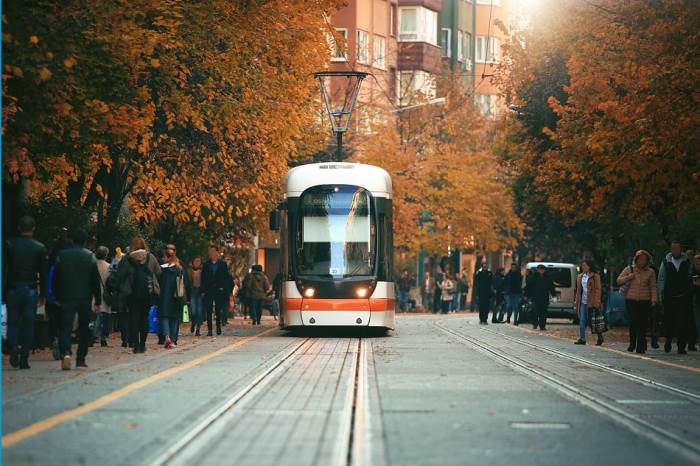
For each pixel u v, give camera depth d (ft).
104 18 143.43
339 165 202.49
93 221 207.31
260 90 202.69
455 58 567.18
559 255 437.17
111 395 95.14
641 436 76.38
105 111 142.51
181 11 188.03
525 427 79.66
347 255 197.26
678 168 183.11
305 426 77.87
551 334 227.61
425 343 181.37
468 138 448.65
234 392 98.68
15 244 120.88
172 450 66.85
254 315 266.57
